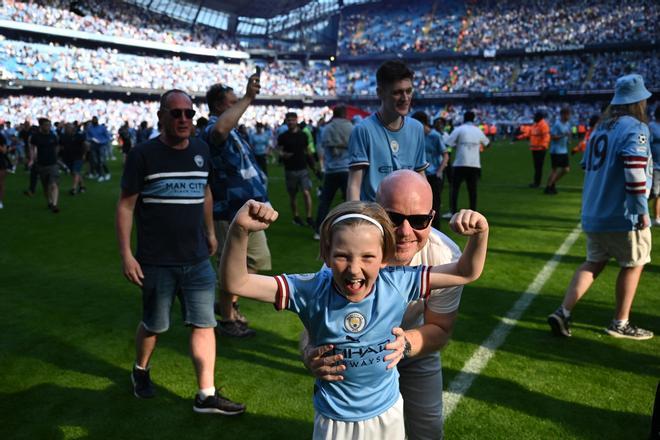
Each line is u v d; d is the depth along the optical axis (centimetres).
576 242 729
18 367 376
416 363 209
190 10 4994
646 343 399
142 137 1841
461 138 873
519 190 1270
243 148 412
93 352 401
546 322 445
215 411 313
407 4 5519
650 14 4503
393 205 180
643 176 363
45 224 923
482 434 285
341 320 165
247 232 155
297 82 5284
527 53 4844
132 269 302
